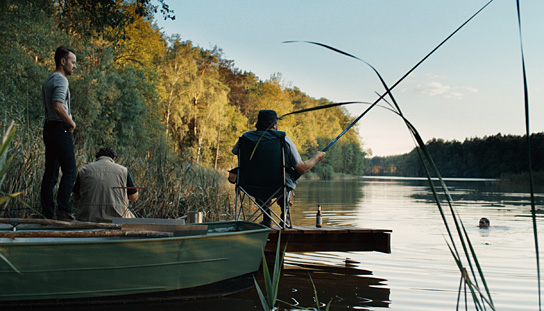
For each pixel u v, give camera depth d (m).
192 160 8.13
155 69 34.41
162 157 7.41
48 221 3.03
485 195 17.27
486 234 6.32
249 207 9.02
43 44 14.98
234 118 50.62
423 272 3.90
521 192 20.00
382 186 30.42
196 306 2.88
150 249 2.89
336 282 3.53
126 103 22.77
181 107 40.59
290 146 4.39
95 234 3.00
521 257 4.59
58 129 3.94
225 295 3.20
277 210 9.66
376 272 3.92
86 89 19.12
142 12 12.14
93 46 19.97
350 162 98.00
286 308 2.81
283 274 3.85
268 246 4.44
